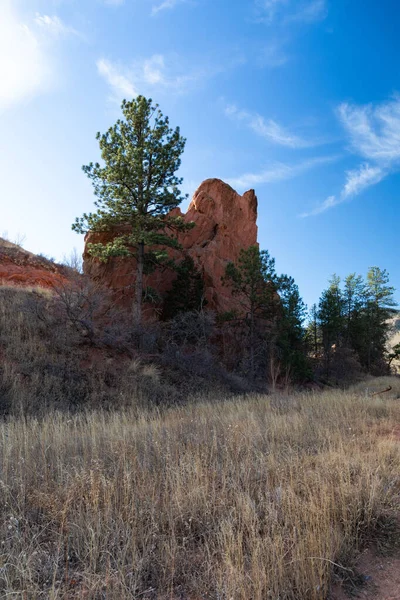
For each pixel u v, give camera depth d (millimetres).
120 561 3066
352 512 3846
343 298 44938
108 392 12867
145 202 21500
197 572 3072
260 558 2969
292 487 4207
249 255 24312
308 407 10766
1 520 3703
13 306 15844
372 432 7711
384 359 48562
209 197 32031
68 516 3777
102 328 17062
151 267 22953
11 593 2467
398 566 3240
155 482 4430
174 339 21016
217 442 6203
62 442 5953
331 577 3004
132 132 21859
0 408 10000
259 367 23859
